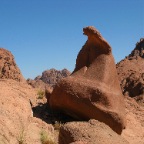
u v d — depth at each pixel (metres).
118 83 16.59
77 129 7.85
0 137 11.84
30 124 14.66
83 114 15.79
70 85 16.06
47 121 16.08
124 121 15.80
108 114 15.33
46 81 104.75
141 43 83.88
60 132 8.30
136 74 46.38
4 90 16.47
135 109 21.31
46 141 13.66
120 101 16.03
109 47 16.69
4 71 43.25
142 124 18.80
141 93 40.53
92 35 16.86
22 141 12.73
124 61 54.47
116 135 7.79
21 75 44.94
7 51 46.69
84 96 15.65
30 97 18.00
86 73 16.47
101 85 15.77
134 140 16.42
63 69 108.50
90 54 17.02
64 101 16.12
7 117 13.60
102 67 16.39
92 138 7.40
